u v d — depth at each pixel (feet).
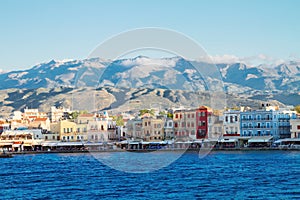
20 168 522.47
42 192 333.62
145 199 298.56
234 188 335.26
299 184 345.72
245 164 508.53
